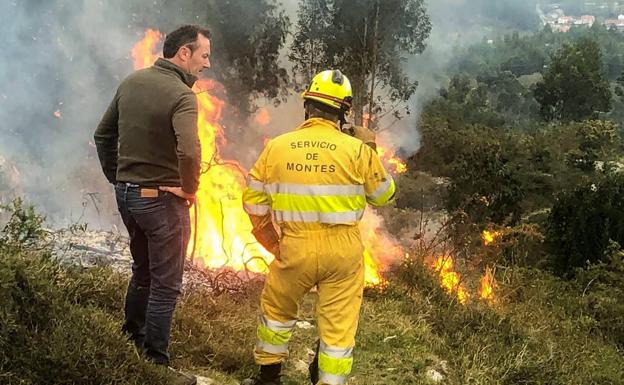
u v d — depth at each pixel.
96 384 3.08
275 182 3.27
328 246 3.20
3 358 2.99
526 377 4.71
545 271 10.02
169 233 3.26
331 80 3.32
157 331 3.36
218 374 3.76
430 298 6.12
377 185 3.30
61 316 3.37
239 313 4.72
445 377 4.48
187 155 3.04
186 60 3.28
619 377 5.59
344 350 3.21
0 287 3.11
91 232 5.99
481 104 47.25
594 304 8.17
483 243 8.57
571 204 11.48
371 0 24.06
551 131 32.06
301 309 5.21
